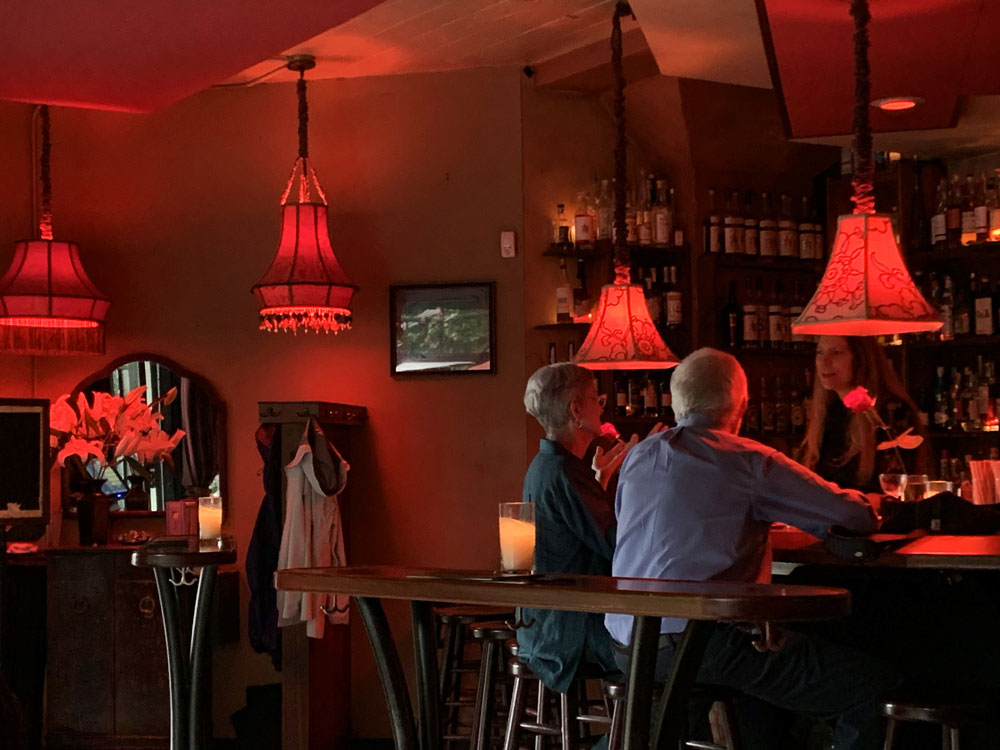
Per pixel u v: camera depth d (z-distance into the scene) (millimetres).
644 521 2777
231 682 5656
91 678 5184
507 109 5621
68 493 5746
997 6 3730
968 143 5547
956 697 2523
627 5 4762
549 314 5617
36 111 5910
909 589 3098
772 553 2863
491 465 5543
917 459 3949
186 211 5875
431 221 5672
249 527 5734
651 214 5586
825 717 2656
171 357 5844
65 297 5352
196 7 3764
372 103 5766
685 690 2109
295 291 5168
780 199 5980
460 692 5266
